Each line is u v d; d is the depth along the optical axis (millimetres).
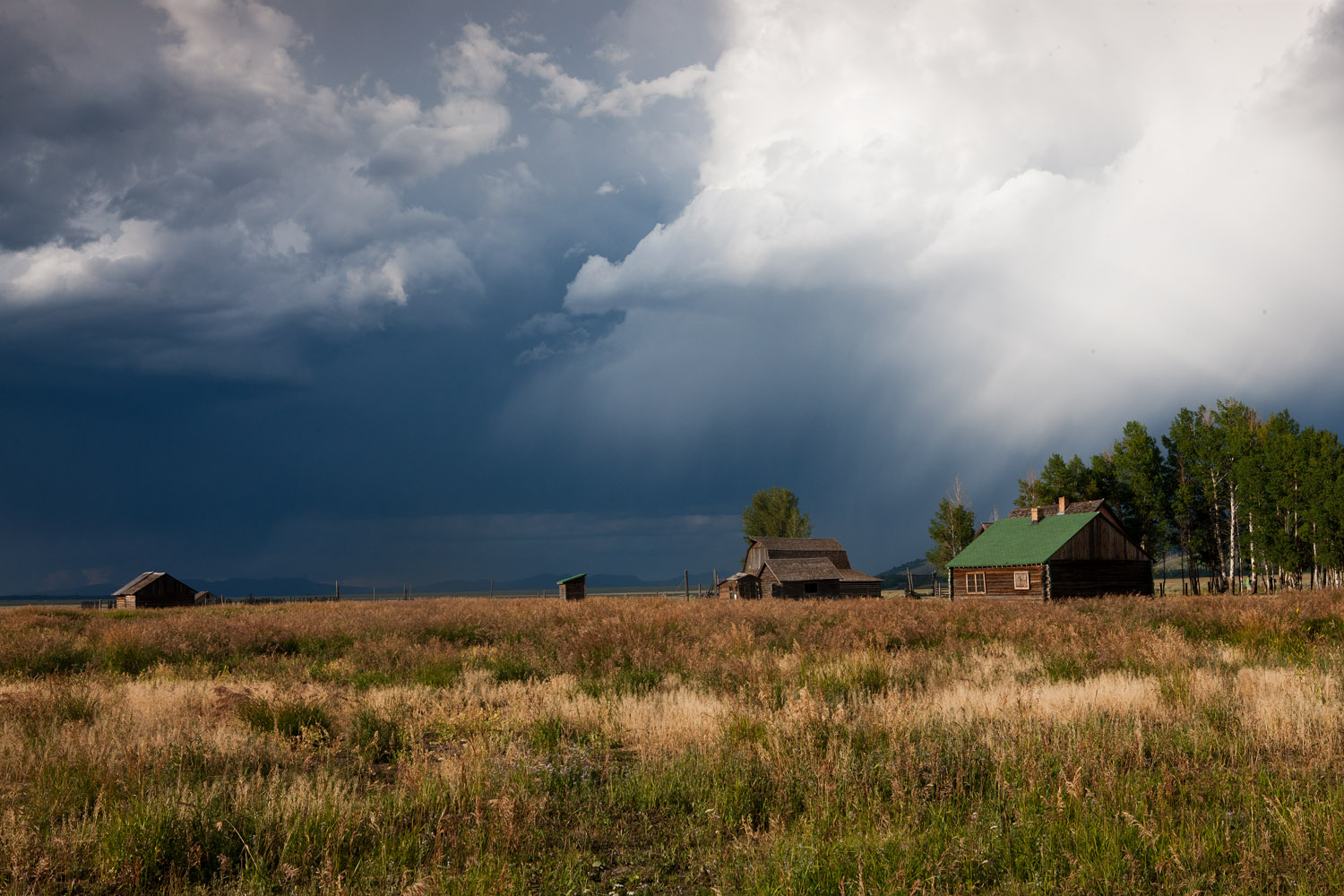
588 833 6328
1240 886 4754
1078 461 73938
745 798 6734
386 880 5156
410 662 17016
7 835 5438
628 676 13938
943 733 8398
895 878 4879
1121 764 7223
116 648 17812
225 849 5652
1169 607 25734
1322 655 14258
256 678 15398
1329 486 56719
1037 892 4789
